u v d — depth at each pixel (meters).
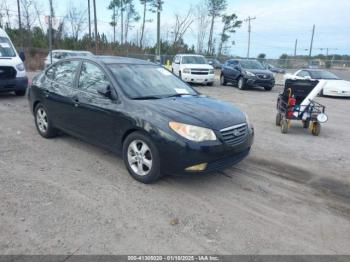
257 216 3.77
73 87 5.46
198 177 4.76
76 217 3.54
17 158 5.18
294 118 7.74
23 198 3.90
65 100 5.48
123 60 5.56
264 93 16.78
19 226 3.33
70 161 5.16
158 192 4.22
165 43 47.16
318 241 3.34
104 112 4.77
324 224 3.68
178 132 4.04
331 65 37.47
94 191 4.17
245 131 4.66
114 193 4.13
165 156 4.12
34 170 4.75
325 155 6.23
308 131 8.28
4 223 3.37
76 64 5.63
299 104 7.88
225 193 4.31
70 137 6.39
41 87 6.14
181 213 3.74
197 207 3.90
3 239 3.11
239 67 18.36
